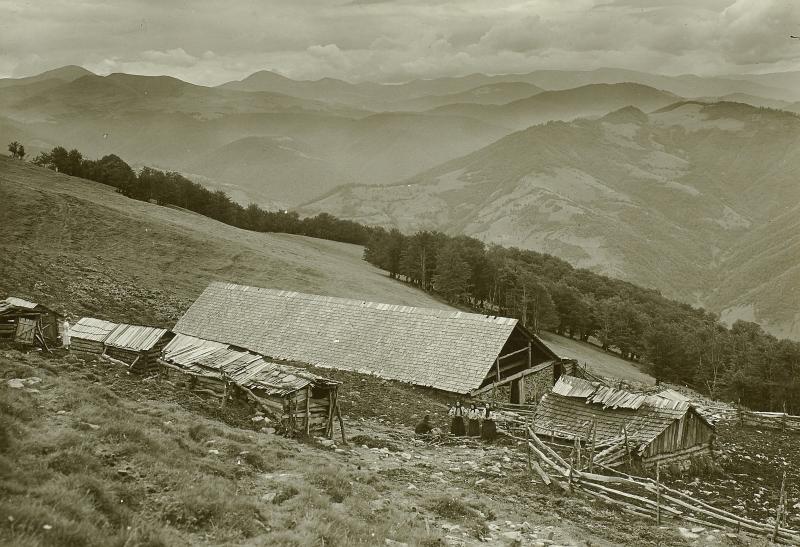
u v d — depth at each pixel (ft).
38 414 56.75
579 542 59.72
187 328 189.16
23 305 115.96
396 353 153.69
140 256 303.27
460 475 79.61
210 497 48.44
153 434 59.57
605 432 104.37
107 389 76.13
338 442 87.97
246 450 65.26
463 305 435.12
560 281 532.73
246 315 186.09
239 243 378.53
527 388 153.58
